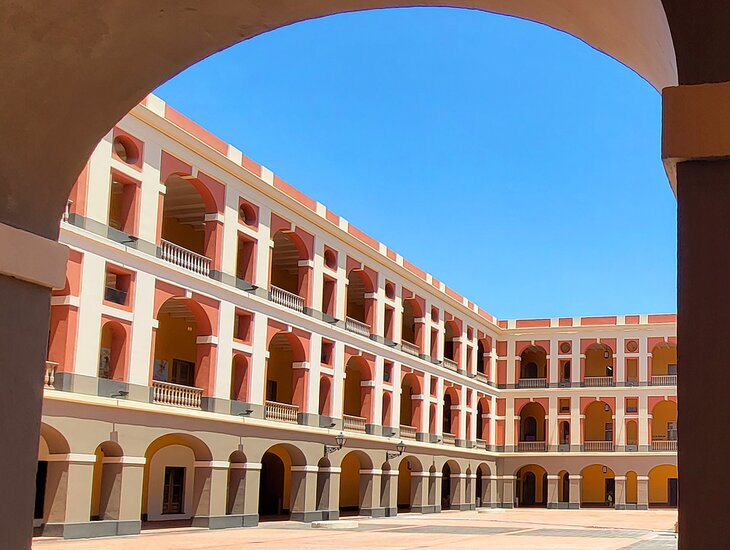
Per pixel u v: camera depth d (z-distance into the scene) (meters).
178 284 27.45
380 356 40.88
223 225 29.77
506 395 56.47
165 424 26.48
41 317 5.14
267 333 32.09
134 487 25.09
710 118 3.00
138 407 25.09
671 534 32.00
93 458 23.64
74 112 5.09
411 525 34.75
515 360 56.75
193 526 28.36
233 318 30.11
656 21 3.46
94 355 23.94
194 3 4.66
